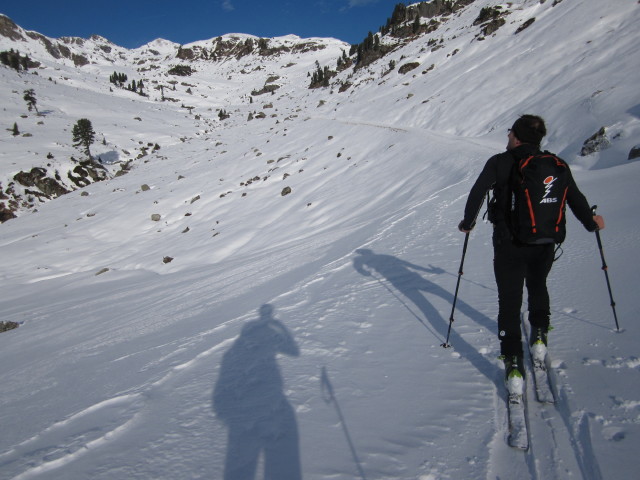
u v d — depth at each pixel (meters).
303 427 2.53
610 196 8.27
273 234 22.95
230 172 43.31
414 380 2.92
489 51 55.59
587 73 31.34
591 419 2.21
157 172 52.09
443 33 85.06
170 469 2.28
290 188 30.75
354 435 2.38
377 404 2.68
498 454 2.09
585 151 18.36
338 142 41.94
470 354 3.19
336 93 88.31
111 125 78.06
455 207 10.96
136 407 3.21
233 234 25.11
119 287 19.27
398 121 46.44
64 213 41.31
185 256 23.77
